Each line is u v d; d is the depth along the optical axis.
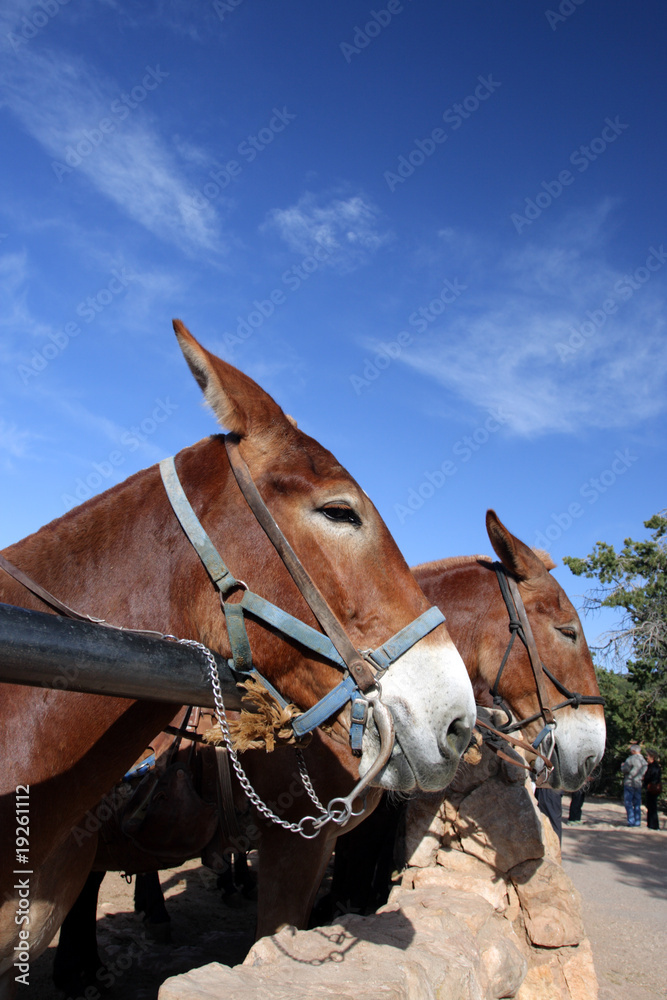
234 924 6.03
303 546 2.17
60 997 4.36
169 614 2.21
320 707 2.04
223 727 2.04
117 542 2.29
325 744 3.68
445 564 4.89
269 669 2.15
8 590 2.19
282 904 3.54
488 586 4.75
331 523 2.19
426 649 2.11
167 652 1.91
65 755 2.10
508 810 4.14
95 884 4.44
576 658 4.64
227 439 2.30
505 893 4.00
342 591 2.14
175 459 2.40
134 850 3.81
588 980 3.83
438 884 3.94
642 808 18.66
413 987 2.25
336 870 5.32
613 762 21.16
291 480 2.21
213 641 2.15
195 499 2.26
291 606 2.13
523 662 4.55
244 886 6.72
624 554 18.34
